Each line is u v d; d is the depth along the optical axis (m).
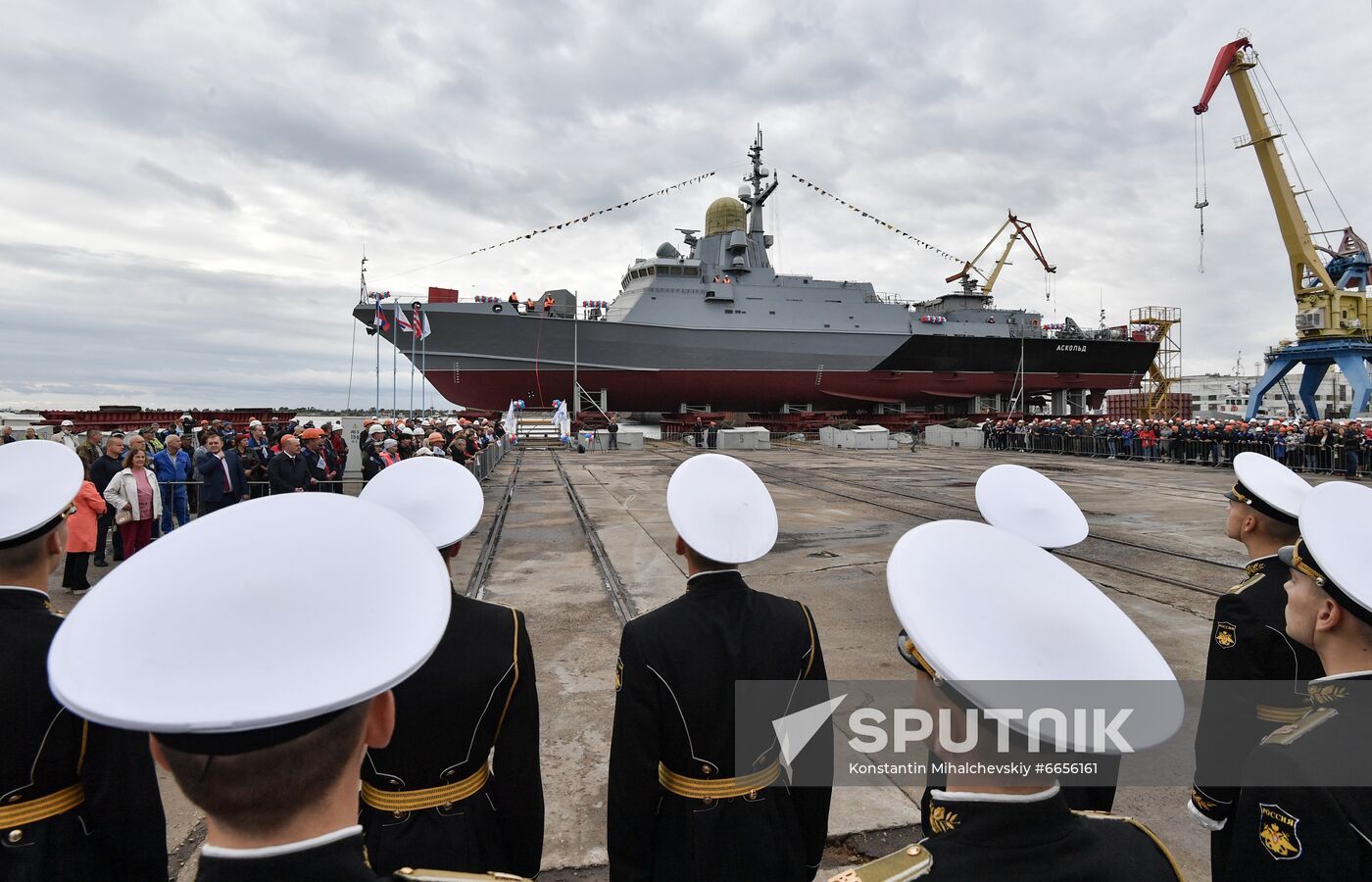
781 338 38.38
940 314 44.44
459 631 2.06
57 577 8.90
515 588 7.75
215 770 0.84
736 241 38.94
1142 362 46.94
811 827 2.19
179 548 0.97
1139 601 7.30
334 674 0.89
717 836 2.04
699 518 2.20
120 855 1.87
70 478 2.08
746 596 2.25
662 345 36.91
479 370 35.81
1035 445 31.05
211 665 0.85
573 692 4.96
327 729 0.91
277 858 0.89
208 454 9.98
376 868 1.94
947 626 1.21
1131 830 1.35
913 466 23.78
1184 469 22.41
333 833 0.96
